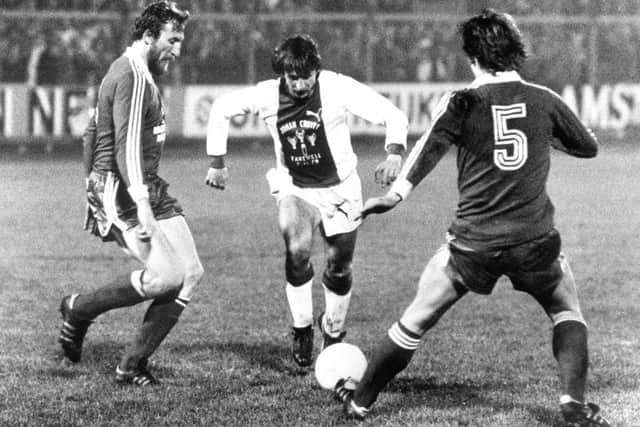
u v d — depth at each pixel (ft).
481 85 31.01
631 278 61.11
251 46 150.41
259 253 69.00
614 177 117.91
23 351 42.60
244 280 59.57
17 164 128.88
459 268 31.40
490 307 52.95
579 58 160.66
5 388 36.88
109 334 46.06
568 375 31.27
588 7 167.94
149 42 38.04
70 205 93.30
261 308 52.21
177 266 37.27
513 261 31.14
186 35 149.69
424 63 155.84
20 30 142.20
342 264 40.70
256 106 39.91
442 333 46.83
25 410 34.09
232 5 156.15
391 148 37.99
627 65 162.20
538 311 52.08
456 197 102.37
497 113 30.63
